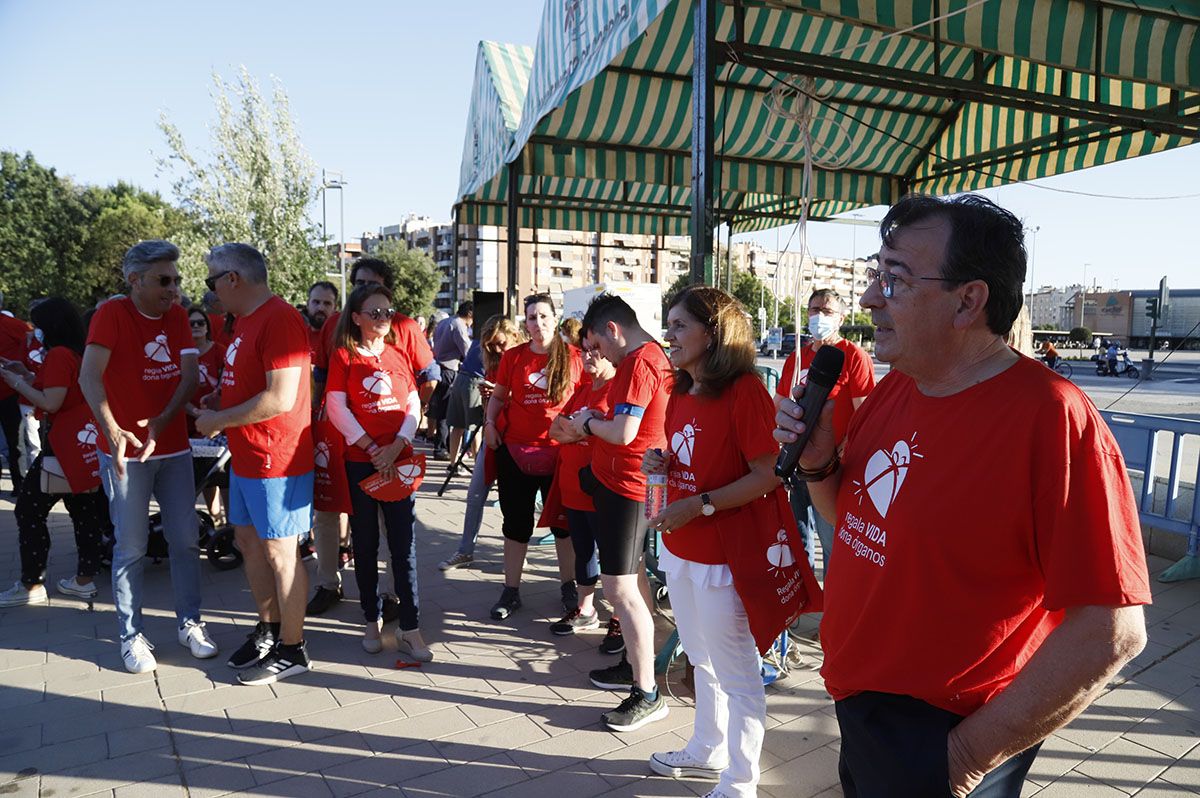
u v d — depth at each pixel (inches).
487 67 348.5
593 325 131.5
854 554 59.1
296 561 141.9
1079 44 172.9
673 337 97.9
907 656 53.6
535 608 182.9
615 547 122.6
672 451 104.0
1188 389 884.0
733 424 95.9
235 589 193.0
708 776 110.0
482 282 3383.4
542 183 427.8
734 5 153.7
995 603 51.0
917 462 54.1
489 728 125.0
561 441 140.9
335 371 148.0
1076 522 46.5
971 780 50.8
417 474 150.4
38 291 1608.0
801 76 189.0
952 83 177.6
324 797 105.6
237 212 962.1
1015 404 50.1
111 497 145.6
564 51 214.7
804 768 113.7
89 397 138.1
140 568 148.4
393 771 112.3
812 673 146.6
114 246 1652.3
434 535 247.9
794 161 338.3
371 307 143.2
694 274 155.4
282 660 142.7
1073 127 263.6
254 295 136.8
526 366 174.1
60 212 1676.9
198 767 112.9
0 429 295.0
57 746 118.3
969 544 50.4
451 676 144.5
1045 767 112.1
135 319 144.4
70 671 145.1
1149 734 121.5
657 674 145.8
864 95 283.9
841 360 64.8
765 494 95.6
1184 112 236.8
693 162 155.3
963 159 313.0
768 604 94.5
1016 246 52.4
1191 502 207.3
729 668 98.5
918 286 52.8
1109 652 45.4
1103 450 47.8
